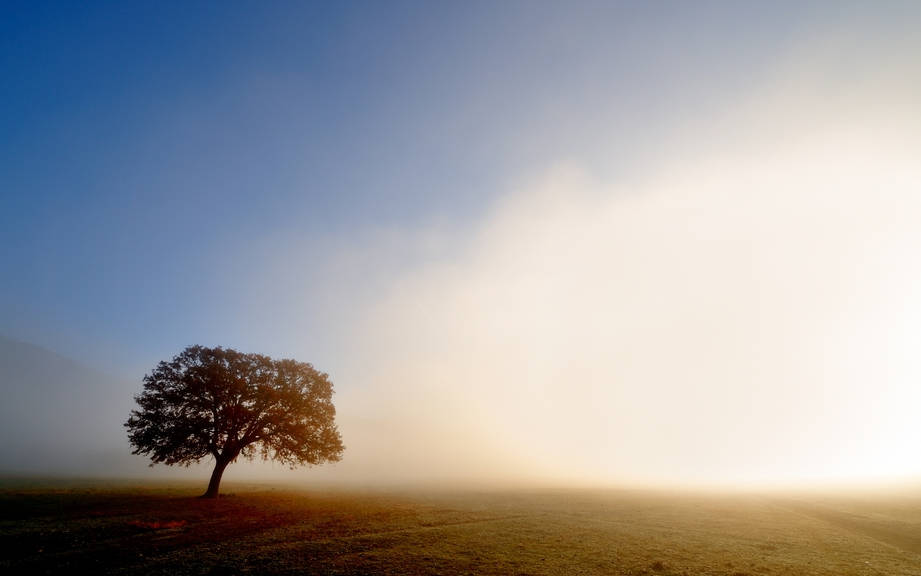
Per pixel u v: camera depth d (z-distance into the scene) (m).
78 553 21.42
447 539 27.66
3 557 20.27
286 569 19.55
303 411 50.47
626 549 25.80
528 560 22.41
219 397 46.47
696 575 20.05
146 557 21.17
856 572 21.09
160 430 44.62
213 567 19.62
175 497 44.47
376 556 22.34
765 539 30.16
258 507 40.06
